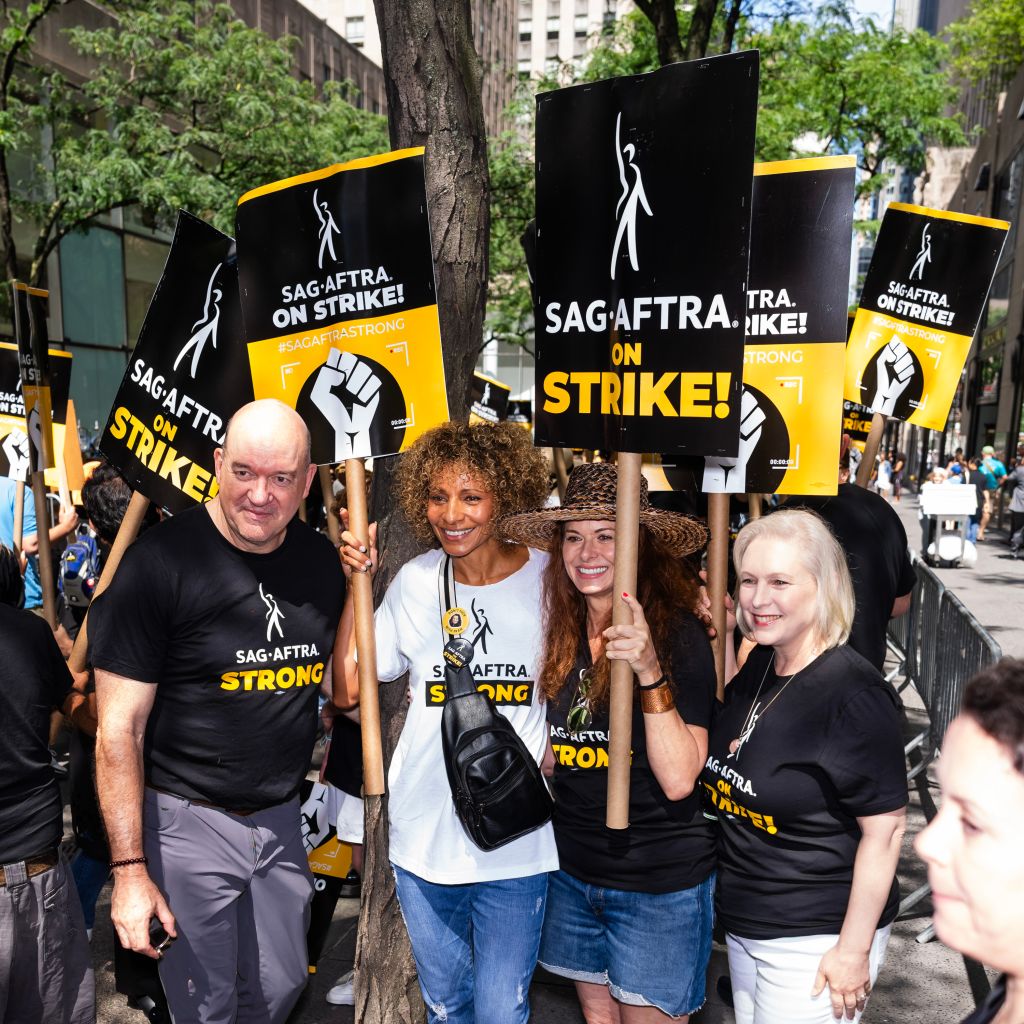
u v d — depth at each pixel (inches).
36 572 211.9
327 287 101.0
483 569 93.7
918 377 154.6
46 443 152.8
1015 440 843.4
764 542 83.0
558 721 92.3
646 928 89.5
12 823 88.7
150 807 94.3
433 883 92.8
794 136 647.1
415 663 94.2
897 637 287.9
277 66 558.9
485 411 345.7
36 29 592.4
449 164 103.6
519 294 872.9
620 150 80.7
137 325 780.0
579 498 86.7
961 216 150.3
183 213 119.7
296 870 103.1
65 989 94.9
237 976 103.0
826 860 81.5
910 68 657.6
